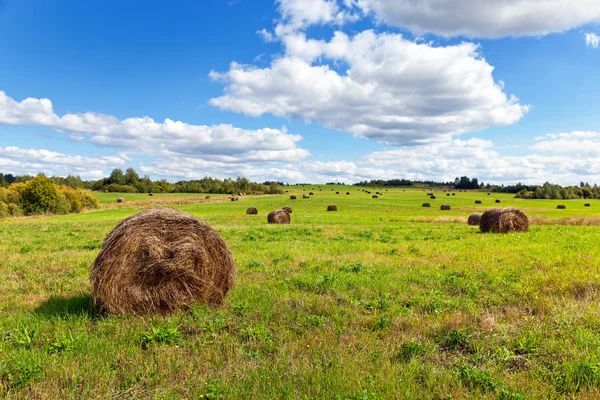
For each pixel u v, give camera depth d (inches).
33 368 195.2
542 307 297.1
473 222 1322.6
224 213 1961.1
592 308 292.5
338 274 424.5
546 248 625.6
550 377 196.1
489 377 189.6
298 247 652.7
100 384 187.6
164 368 202.5
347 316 287.9
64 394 178.7
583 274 403.2
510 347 231.8
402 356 217.3
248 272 442.0
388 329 258.2
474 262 501.0
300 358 213.3
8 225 1249.4
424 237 842.8
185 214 319.0
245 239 783.7
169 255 306.0
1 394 178.4
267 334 247.3
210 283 317.4
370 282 387.5
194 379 191.8
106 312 293.6
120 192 4714.6
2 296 345.4
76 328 260.5
